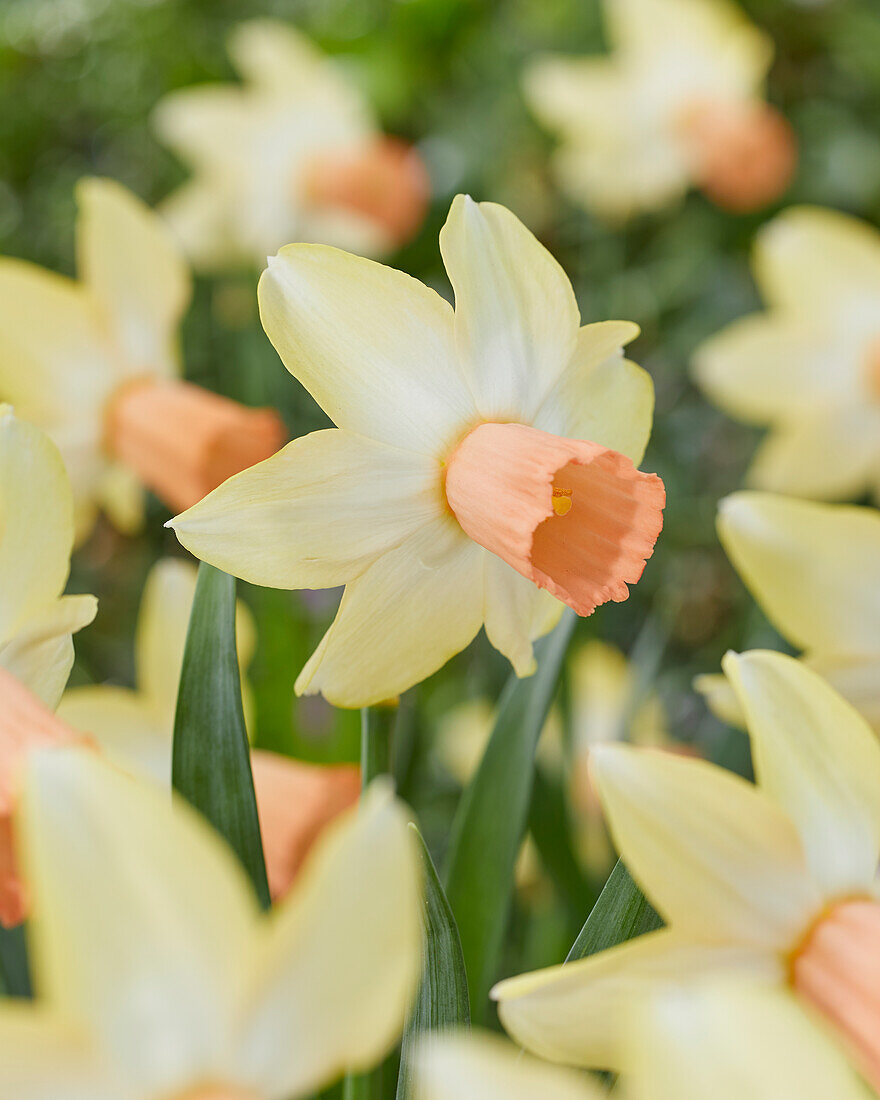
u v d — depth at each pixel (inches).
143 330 21.0
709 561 48.7
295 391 34.6
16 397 20.7
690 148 48.1
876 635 17.3
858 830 14.3
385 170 44.0
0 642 14.5
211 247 44.8
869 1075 13.8
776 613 17.4
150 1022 12.5
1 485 14.3
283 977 12.6
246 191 44.8
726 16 49.4
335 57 58.6
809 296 32.1
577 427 15.8
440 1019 14.6
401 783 21.0
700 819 14.0
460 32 57.0
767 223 55.7
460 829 16.6
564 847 18.7
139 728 16.9
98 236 20.7
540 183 58.7
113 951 12.4
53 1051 12.5
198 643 15.1
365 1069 14.6
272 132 44.9
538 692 16.7
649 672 24.2
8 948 16.5
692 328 56.1
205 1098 12.6
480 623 15.6
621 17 49.4
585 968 13.7
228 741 15.0
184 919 12.5
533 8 60.2
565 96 48.8
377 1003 12.6
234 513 14.8
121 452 20.9
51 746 13.7
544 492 14.9
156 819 12.5
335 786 16.0
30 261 64.7
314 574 15.1
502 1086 12.3
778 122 48.8
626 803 14.0
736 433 54.9
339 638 15.2
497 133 58.6
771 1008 12.3
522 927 20.8
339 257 15.0
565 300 15.5
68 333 20.7
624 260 54.5
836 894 14.2
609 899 14.8
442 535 15.4
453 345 15.3
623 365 15.7
